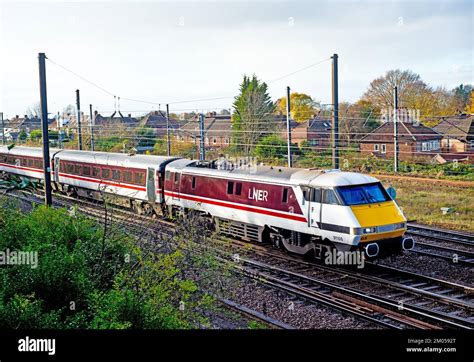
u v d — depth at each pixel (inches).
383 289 538.0
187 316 419.8
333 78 853.8
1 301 344.8
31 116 2573.8
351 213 577.3
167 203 922.1
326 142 1860.2
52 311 354.6
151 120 2181.3
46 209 606.5
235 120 2073.1
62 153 1310.3
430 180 1226.6
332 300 494.6
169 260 425.1
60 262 413.4
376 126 1877.5
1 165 1644.9
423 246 709.3
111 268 462.0
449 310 470.6
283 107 2628.0
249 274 571.2
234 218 763.4
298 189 645.3
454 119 1843.0
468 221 850.8
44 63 843.4
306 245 648.4
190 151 1673.2
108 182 1099.3
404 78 2311.8
